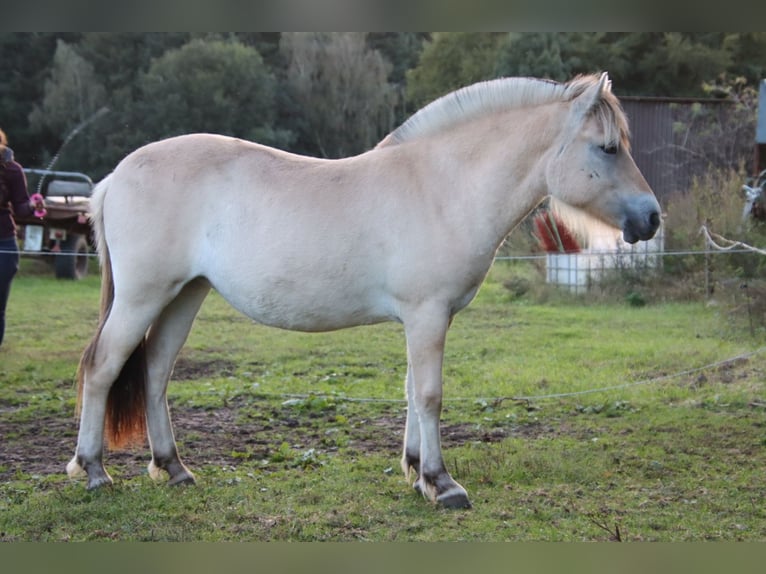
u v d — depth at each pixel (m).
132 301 4.47
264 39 29.75
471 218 4.37
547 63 23.28
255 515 4.28
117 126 25.86
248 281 4.46
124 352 4.51
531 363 8.30
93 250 16.72
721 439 5.70
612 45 24.66
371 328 10.67
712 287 11.38
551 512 4.34
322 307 4.47
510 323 10.82
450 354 8.86
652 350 8.71
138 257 4.43
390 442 5.70
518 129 4.47
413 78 27.75
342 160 4.62
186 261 4.49
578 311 11.61
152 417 4.75
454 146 4.48
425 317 4.36
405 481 4.83
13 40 28.05
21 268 16.14
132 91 27.38
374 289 4.43
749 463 5.18
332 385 7.50
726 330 9.47
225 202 4.47
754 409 6.46
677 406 6.61
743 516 4.32
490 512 4.34
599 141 4.37
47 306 12.14
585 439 5.75
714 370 7.65
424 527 4.14
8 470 4.98
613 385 7.30
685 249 12.03
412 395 4.70
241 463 5.19
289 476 4.93
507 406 6.69
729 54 24.92
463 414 6.46
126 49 27.92
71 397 6.86
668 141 19.47
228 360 8.68
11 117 27.95
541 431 5.98
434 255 4.31
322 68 28.31
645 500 4.54
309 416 6.42
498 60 24.25
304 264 4.38
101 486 4.54
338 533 4.06
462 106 4.53
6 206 7.48
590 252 12.35
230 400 6.89
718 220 11.47
